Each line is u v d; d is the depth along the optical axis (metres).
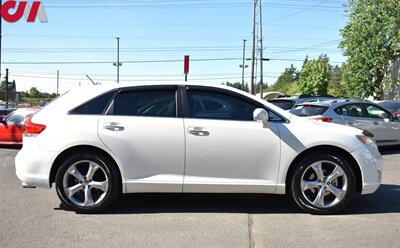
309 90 68.94
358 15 31.47
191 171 5.95
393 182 8.33
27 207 6.31
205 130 5.92
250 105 6.08
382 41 29.89
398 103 16.72
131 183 5.93
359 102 12.48
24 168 6.00
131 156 5.90
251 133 5.93
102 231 5.31
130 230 5.36
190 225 5.56
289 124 6.03
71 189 5.96
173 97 6.07
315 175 6.04
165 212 6.11
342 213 6.11
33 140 6.00
